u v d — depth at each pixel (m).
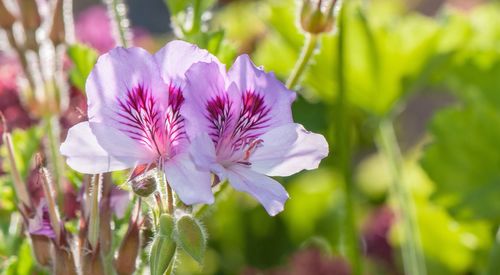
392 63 0.69
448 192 0.69
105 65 0.46
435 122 0.70
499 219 0.70
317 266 0.72
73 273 0.48
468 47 0.72
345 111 0.62
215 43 0.55
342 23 0.60
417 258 0.66
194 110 0.46
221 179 0.45
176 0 0.55
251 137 0.47
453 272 0.74
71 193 0.55
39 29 0.58
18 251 0.57
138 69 0.46
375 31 0.69
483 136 0.69
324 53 0.69
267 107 0.47
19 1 0.57
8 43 0.58
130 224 0.48
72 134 0.46
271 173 0.47
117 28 0.55
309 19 0.52
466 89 0.74
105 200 0.48
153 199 0.47
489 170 0.69
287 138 0.47
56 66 0.58
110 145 0.46
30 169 0.59
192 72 0.46
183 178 0.45
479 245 0.71
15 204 0.55
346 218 0.63
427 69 0.70
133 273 0.49
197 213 0.51
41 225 0.49
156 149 0.46
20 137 0.61
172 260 0.48
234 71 0.47
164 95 0.46
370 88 0.69
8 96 0.66
